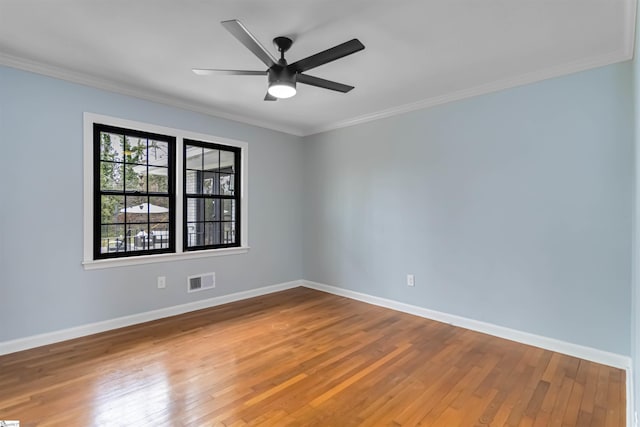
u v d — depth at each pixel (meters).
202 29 2.30
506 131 3.16
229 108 4.05
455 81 3.18
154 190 3.69
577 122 2.77
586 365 2.62
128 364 2.60
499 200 3.21
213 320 3.63
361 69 2.93
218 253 4.20
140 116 3.52
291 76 2.33
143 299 3.56
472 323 3.38
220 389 2.25
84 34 2.37
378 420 1.95
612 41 2.42
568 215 2.82
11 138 2.77
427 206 3.74
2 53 2.65
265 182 4.75
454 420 1.96
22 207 2.83
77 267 3.12
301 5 2.02
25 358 2.68
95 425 1.87
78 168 3.12
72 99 3.08
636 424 1.70
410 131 3.89
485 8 2.05
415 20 2.18
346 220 4.61
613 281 2.62
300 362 2.65
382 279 4.18
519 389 2.28
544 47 2.52
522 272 3.07
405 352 2.85
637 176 1.91
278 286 4.93
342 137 4.65
